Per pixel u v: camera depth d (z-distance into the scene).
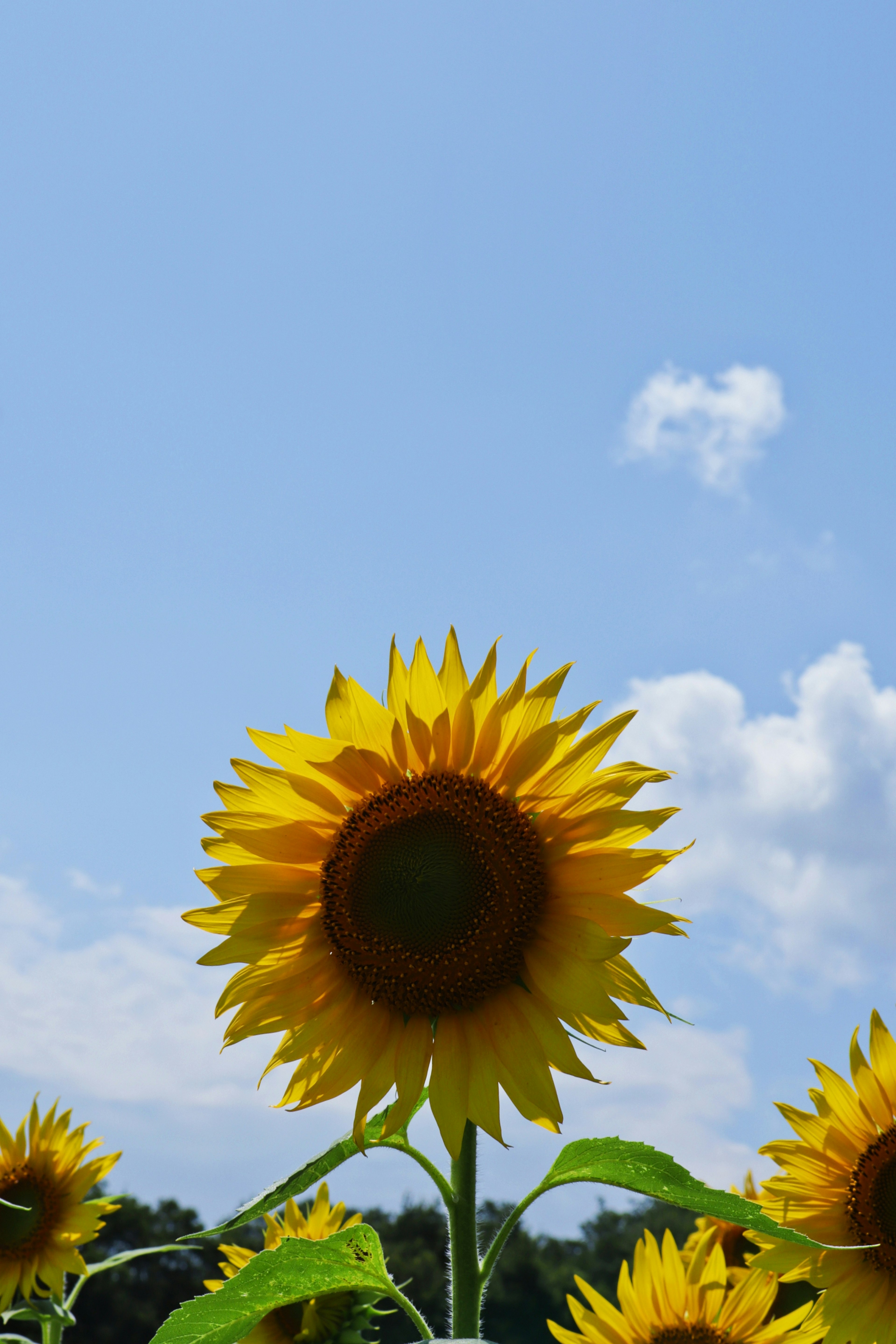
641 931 0.98
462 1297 0.96
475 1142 0.99
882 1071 1.30
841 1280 1.27
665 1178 0.97
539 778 1.03
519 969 1.01
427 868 1.02
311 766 1.04
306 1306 1.29
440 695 1.04
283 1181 0.96
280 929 1.04
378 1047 1.02
